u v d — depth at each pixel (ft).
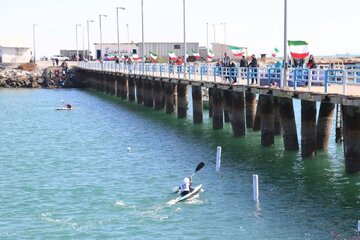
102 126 203.82
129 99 292.61
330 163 123.54
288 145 135.44
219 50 467.52
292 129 134.51
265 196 101.09
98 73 373.40
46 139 177.58
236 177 115.24
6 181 118.01
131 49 480.23
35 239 82.53
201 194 102.99
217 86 164.35
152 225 87.30
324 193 102.06
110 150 153.28
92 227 86.99
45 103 302.45
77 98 328.70
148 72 258.57
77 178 119.75
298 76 131.03
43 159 143.02
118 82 317.63
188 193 100.83
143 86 263.90
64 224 88.53
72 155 147.64
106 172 124.98
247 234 82.79
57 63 472.85
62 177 121.08
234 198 100.22
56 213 94.32
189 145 153.99
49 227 87.35
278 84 138.72
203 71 191.21
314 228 84.48
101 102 299.17
